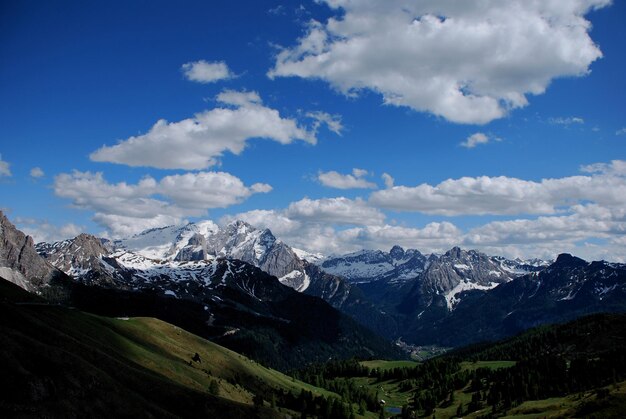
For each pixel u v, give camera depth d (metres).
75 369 116.44
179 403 141.12
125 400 118.56
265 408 162.25
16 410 95.75
